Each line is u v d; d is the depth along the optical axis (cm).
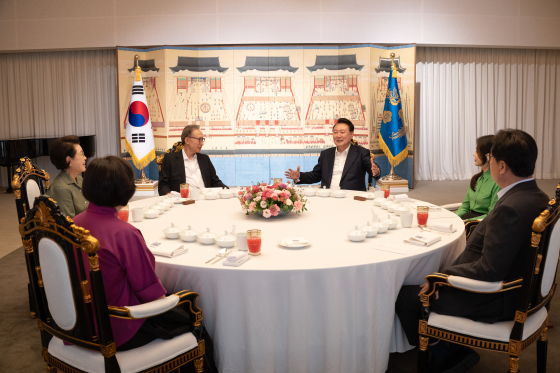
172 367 172
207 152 802
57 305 163
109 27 795
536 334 186
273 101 796
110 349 154
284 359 189
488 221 187
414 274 214
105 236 165
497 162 190
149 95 791
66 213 282
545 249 173
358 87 779
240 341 190
